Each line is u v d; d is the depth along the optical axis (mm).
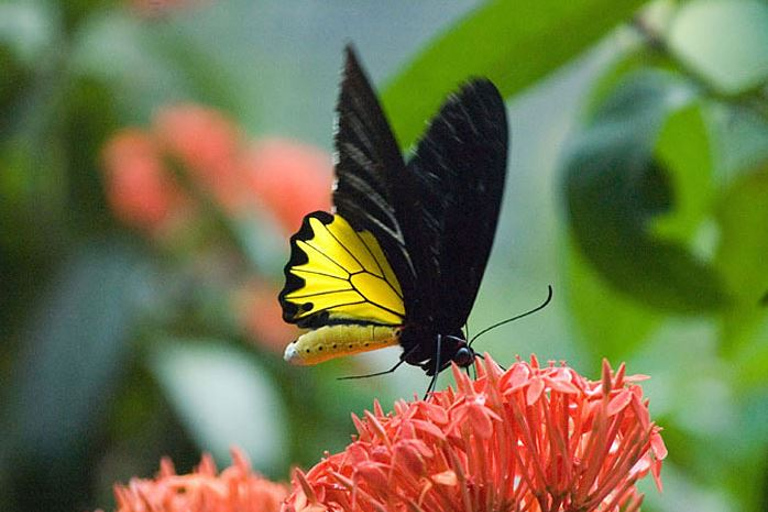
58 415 1193
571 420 904
